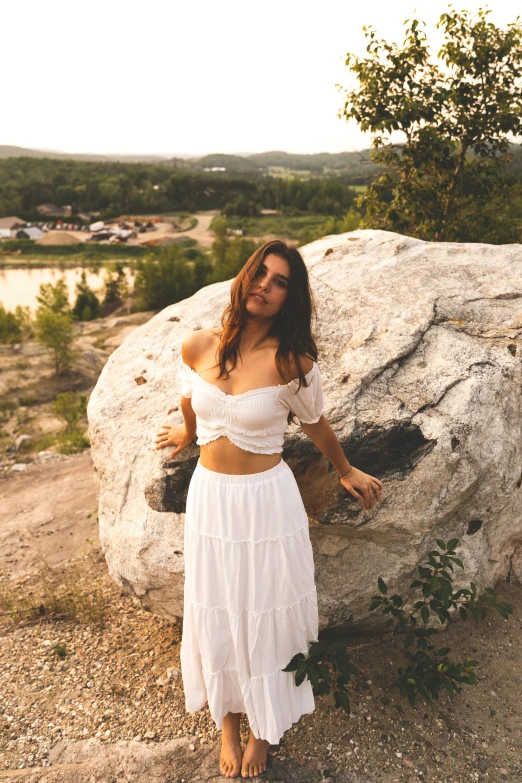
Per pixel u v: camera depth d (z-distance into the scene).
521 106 8.17
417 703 2.78
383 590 2.73
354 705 2.79
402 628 2.72
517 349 3.09
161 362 3.71
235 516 2.15
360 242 4.27
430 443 2.69
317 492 2.70
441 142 8.35
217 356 2.12
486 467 2.84
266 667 2.29
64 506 6.18
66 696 3.03
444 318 3.30
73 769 2.58
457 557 2.99
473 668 2.91
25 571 4.73
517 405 3.03
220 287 4.45
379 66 8.32
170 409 3.30
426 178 9.56
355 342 3.25
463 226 9.01
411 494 2.68
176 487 2.90
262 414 2.05
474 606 2.79
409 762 2.51
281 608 2.26
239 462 2.14
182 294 47.38
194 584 2.31
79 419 13.26
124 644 3.42
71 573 4.49
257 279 2.03
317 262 4.12
